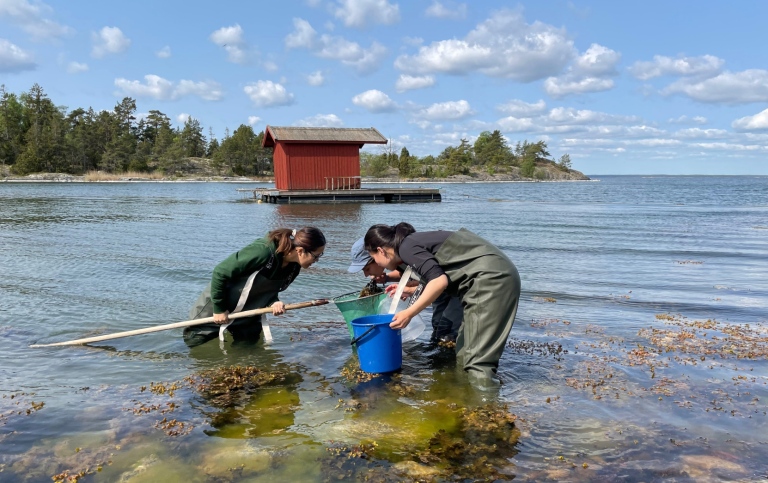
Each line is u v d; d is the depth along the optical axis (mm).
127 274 8266
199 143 128750
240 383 4137
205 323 5129
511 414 3553
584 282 7965
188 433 3299
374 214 22469
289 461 2963
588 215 21688
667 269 9078
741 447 3088
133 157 104062
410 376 4285
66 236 13250
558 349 4891
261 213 22656
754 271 8914
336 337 5328
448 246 4363
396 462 2949
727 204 30875
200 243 12062
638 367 4430
